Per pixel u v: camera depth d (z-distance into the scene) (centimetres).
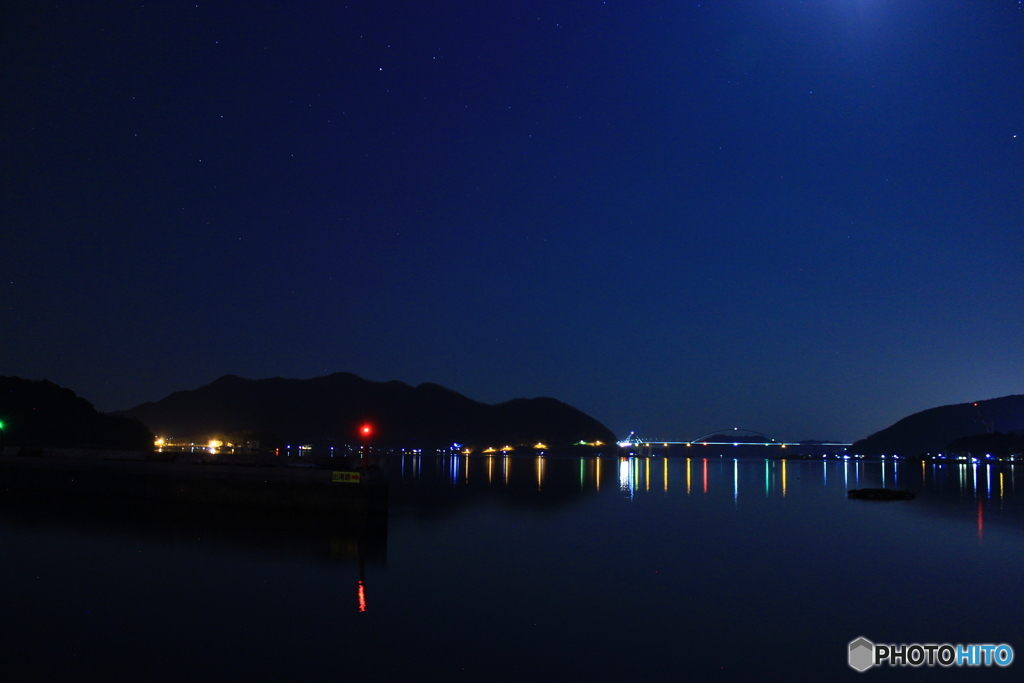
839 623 1720
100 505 3878
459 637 1575
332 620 1695
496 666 1395
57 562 2309
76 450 4756
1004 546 2953
